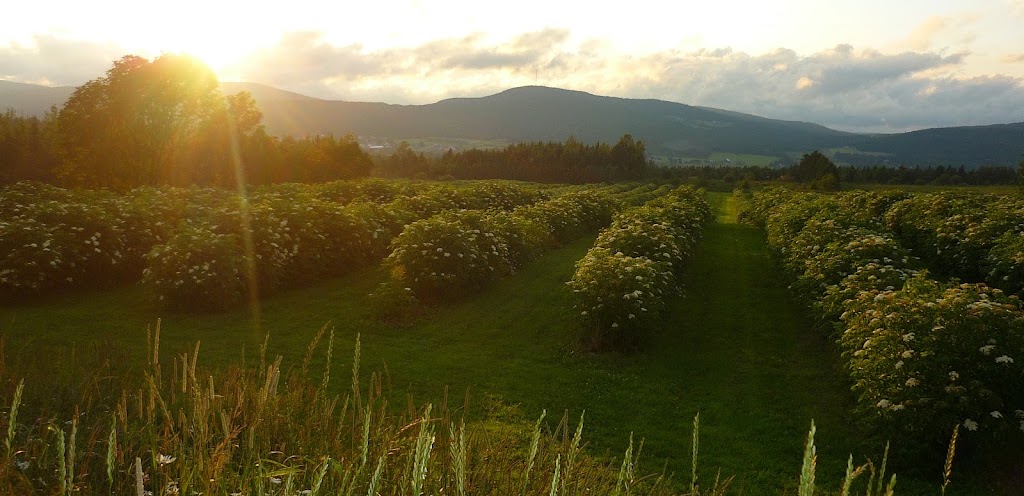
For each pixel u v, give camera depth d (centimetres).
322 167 3978
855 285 1009
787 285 1678
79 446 344
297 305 1312
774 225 2272
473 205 2580
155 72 2680
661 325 1182
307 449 317
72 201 1522
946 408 654
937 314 714
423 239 1405
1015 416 653
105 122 2627
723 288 1717
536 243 2008
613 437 757
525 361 1043
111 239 1347
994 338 675
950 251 1672
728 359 1100
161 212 1577
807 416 855
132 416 394
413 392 857
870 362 729
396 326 1206
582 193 3053
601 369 1016
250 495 234
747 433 792
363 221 1717
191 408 312
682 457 709
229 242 1244
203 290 1182
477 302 1432
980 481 655
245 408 325
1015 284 1273
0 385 441
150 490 291
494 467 328
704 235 2830
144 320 1124
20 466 287
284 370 887
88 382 459
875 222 1955
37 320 1067
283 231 1434
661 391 932
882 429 701
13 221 1260
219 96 3003
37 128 3300
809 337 1241
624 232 1549
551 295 1531
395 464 287
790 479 667
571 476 300
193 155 3050
